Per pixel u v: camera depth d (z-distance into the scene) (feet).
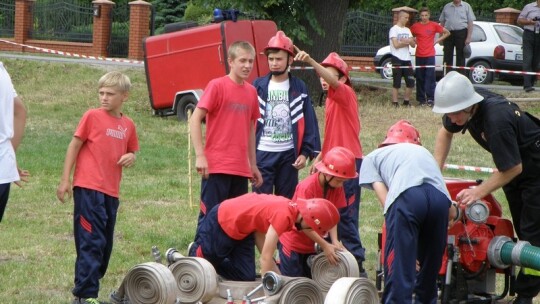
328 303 24.73
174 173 56.03
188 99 73.46
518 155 27.14
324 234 28.25
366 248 37.93
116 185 28.66
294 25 83.51
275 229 25.82
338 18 85.35
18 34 125.18
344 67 33.96
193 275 26.32
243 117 31.30
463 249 28.25
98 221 27.99
